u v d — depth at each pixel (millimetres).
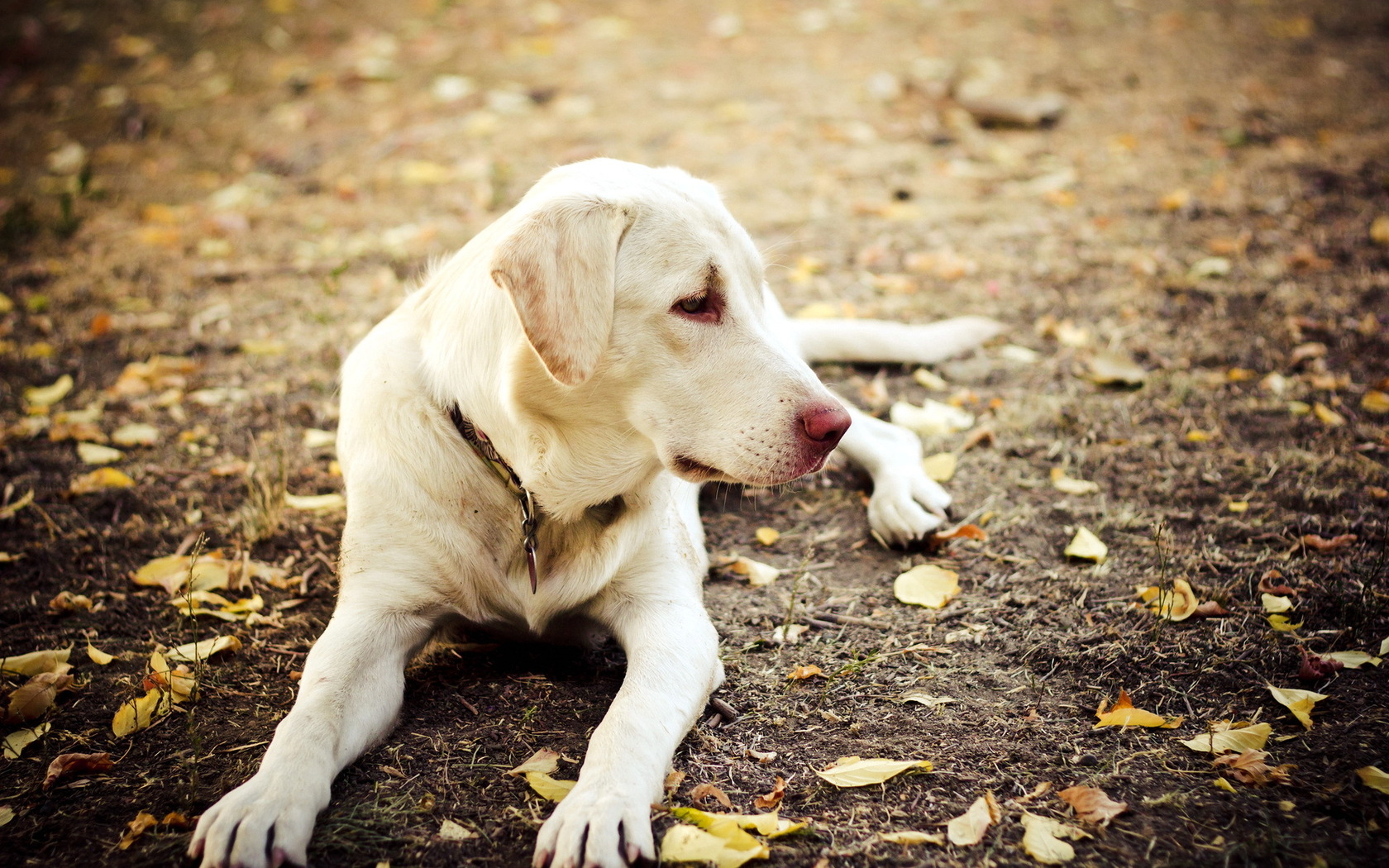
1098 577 2920
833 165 6129
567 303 2201
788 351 2461
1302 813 2053
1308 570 2846
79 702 2555
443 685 2600
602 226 2258
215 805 2020
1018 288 4801
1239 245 4922
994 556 3066
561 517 2527
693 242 2357
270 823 1976
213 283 5121
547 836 1992
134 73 7957
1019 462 3555
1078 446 3609
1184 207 5418
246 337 4605
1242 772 2160
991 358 4277
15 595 3008
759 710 2477
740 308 2412
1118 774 2203
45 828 2133
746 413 2328
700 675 2398
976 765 2254
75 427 3855
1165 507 3240
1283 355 4070
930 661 2629
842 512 3410
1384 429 3543
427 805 2162
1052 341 4371
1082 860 1973
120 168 6520
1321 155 5883
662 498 2668
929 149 6348
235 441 3854
